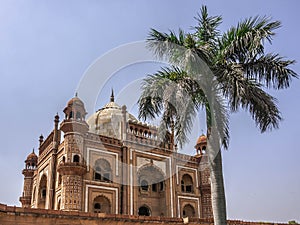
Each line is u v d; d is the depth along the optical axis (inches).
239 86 258.1
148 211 776.3
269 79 276.5
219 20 295.3
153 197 787.4
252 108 275.7
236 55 279.7
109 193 701.3
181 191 822.5
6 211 364.5
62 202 644.1
